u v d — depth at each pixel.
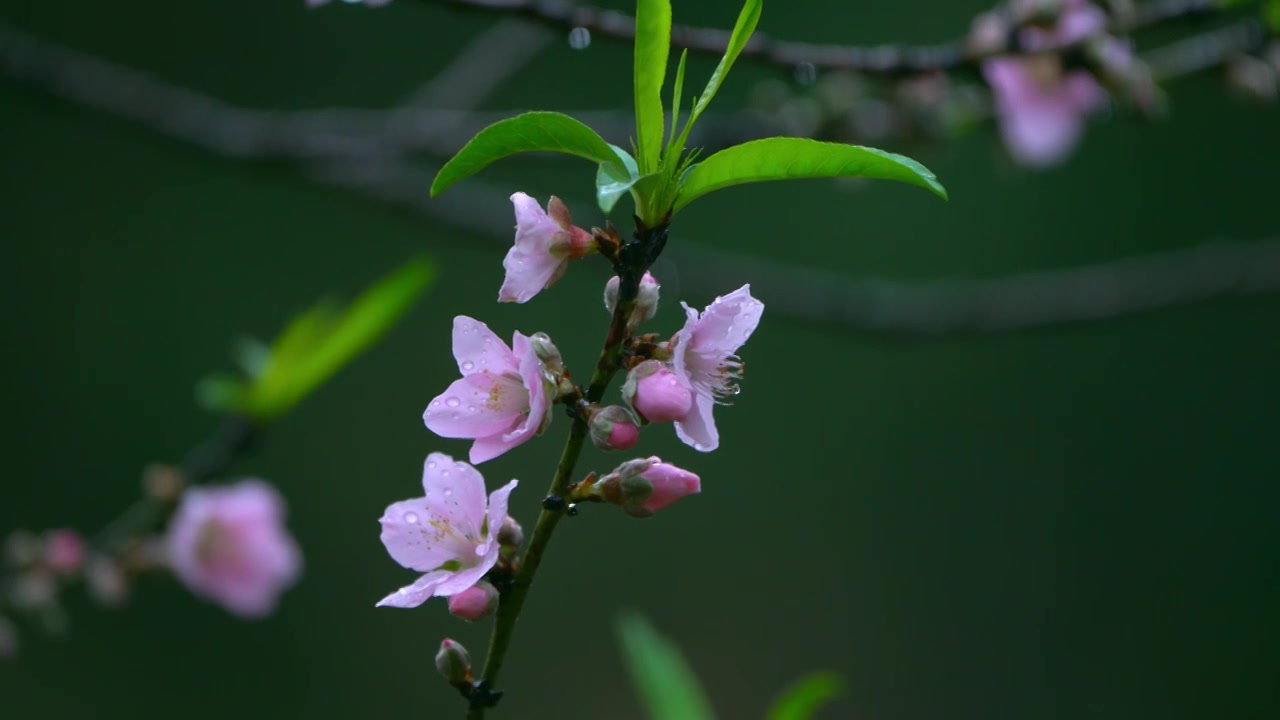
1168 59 4.23
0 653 4.32
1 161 9.14
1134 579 9.71
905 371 10.02
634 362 1.82
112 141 8.95
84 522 8.84
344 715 8.59
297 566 4.48
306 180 4.86
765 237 9.73
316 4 2.95
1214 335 10.05
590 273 4.93
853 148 1.71
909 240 9.93
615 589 9.12
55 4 8.75
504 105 8.87
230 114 4.85
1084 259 9.95
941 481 9.89
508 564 1.85
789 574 9.48
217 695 8.35
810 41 9.36
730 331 1.83
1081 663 9.52
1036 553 9.75
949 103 4.43
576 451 1.80
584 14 3.00
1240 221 9.83
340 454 9.07
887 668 9.36
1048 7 3.55
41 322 9.07
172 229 9.40
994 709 9.39
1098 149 10.05
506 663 8.79
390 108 9.21
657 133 1.83
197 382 9.25
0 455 8.80
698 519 9.43
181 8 9.04
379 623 8.80
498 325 9.37
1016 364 10.10
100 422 9.03
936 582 9.63
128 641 8.22
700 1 9.02
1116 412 10.02
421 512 1.86
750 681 9.16
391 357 9.28
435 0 2.97
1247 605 9.62
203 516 4.17
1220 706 9.36
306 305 9.41
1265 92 4.16
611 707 8.84
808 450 9.76
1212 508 9.81
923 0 9.46
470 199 4.91
